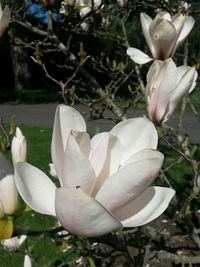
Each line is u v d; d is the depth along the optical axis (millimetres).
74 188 251
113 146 297
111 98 925
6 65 7246
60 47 825
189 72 471
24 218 1518
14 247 804
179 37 604
